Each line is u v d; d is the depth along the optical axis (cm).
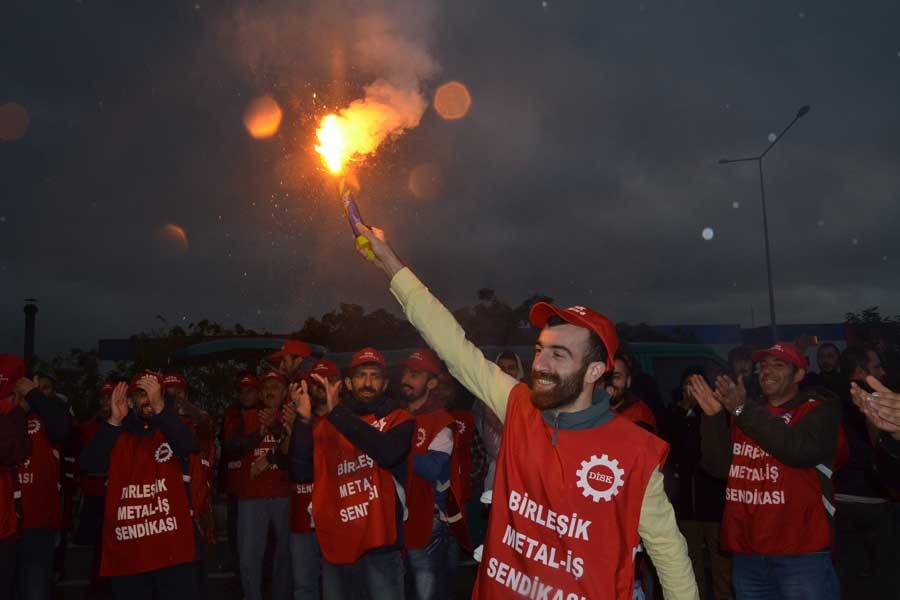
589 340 277
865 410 332
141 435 546
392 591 523
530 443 280
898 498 450
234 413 783
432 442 560
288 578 712
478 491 792
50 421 581
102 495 857
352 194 321
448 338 306
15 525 554
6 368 569
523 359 885
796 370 479
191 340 1781
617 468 269
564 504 270
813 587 452
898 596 691
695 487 685
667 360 923
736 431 484
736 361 790
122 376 1808
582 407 282
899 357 810
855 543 943
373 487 515
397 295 312
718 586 671
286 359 784
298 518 631
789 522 454
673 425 729
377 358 539
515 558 276
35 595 611
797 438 439
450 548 608
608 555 264
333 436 525
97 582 871
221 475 877
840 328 2508
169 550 543
